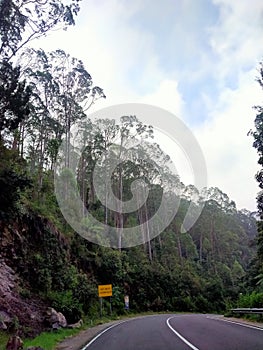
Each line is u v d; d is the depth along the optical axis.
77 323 21.05
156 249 62.53
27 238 24.34
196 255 71.00
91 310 29.47
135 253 52.19
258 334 13.62
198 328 16.95
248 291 46.75
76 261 34.03
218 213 80.75
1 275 19.16
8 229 22.31
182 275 59.03
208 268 71.88
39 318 18.19
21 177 16.58
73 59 39.44
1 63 16.70
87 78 39.94
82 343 13.62
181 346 11.03
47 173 37.47
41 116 36.62
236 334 13.75
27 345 11.95
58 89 38.03
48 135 38.09
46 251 25.53
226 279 67.88
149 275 51.44
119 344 12.45
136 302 46.12
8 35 16.80
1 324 14.57
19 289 19.45
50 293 21.91
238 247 85.25
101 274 39.22
